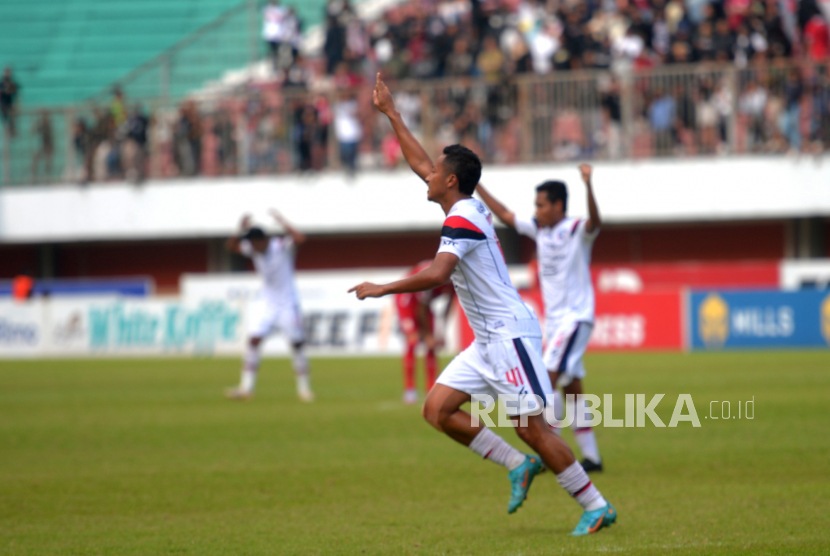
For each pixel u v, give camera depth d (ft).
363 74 290.56
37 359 237.25
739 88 254.47
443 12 300.40
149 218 284.82
